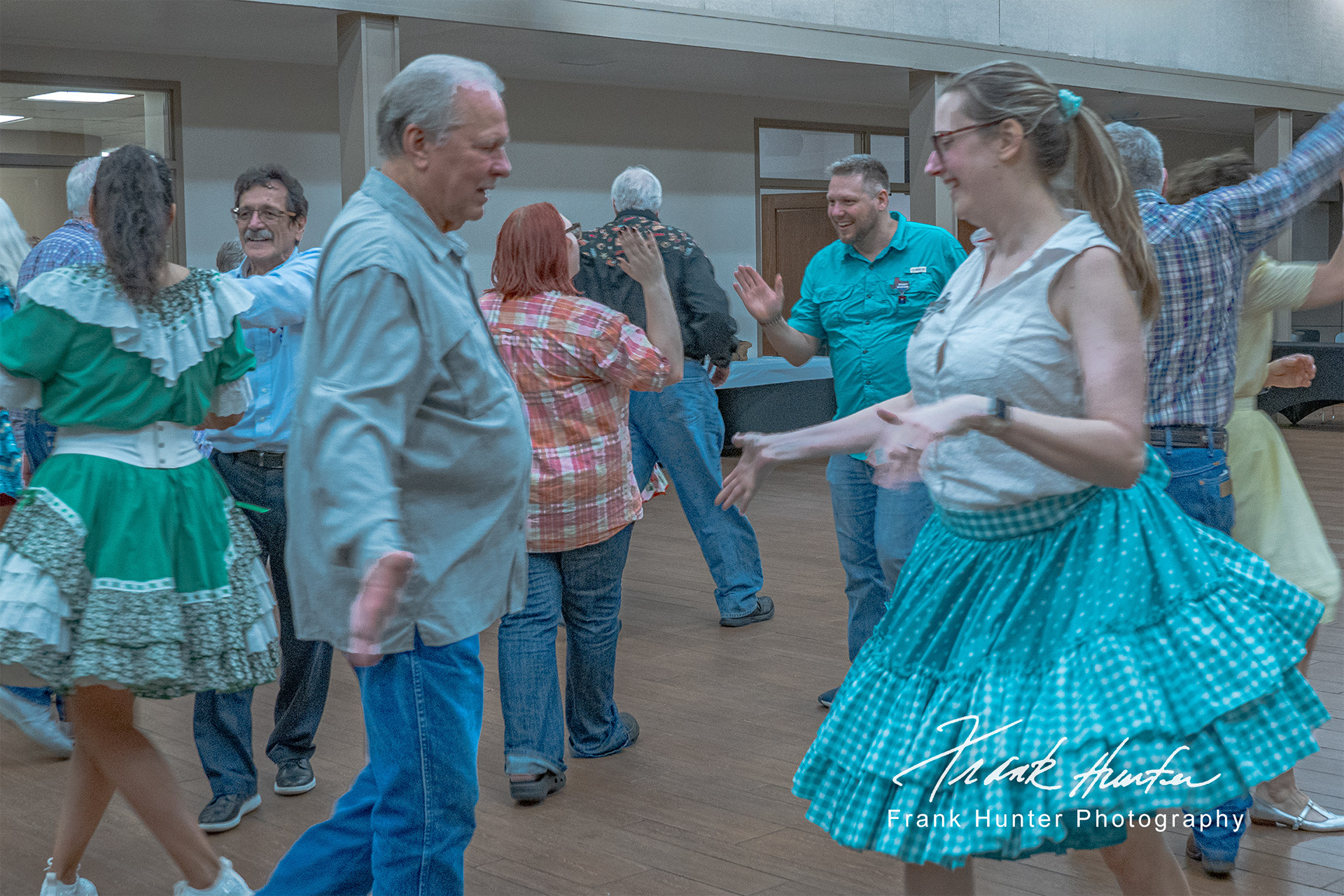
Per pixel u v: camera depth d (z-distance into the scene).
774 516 8.05
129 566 2.45
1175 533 1.80
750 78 11.38
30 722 3.68
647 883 2.84
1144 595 1.75
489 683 4.54
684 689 4.36
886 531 3.65
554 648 3.44
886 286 3.88
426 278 1.96
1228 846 2.81
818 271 4.04
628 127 12.20
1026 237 1.82
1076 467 1.66
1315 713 1.73
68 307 2.43
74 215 3.67
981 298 1.83
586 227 12.03
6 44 9.08
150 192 2.50
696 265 4.84
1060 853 1.88
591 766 3.62
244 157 10.18
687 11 8.83
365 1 7.29
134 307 2.48
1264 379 3.02
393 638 2.00
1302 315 17.89
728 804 3.32
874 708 1.88
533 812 3.28
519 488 2.13
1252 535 2.96
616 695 4.30
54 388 2.50
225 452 3.29
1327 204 19.22
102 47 9.41
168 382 2.51
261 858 2.99
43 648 2.39
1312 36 13.07
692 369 5.11
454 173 2.01
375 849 2.11
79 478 2.46
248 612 2.60
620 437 3.48
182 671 2.49
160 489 2.51
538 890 2.81
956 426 1.64
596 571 3.55
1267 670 1.70
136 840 3.12
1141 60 11.47
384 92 2.04
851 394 3.96
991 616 1.79
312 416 1.89
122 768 2.50
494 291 3.43
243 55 9.88
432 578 2.02
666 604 5.67
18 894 2.78
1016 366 1.77
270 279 3.07
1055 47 10.83
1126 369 1.70
